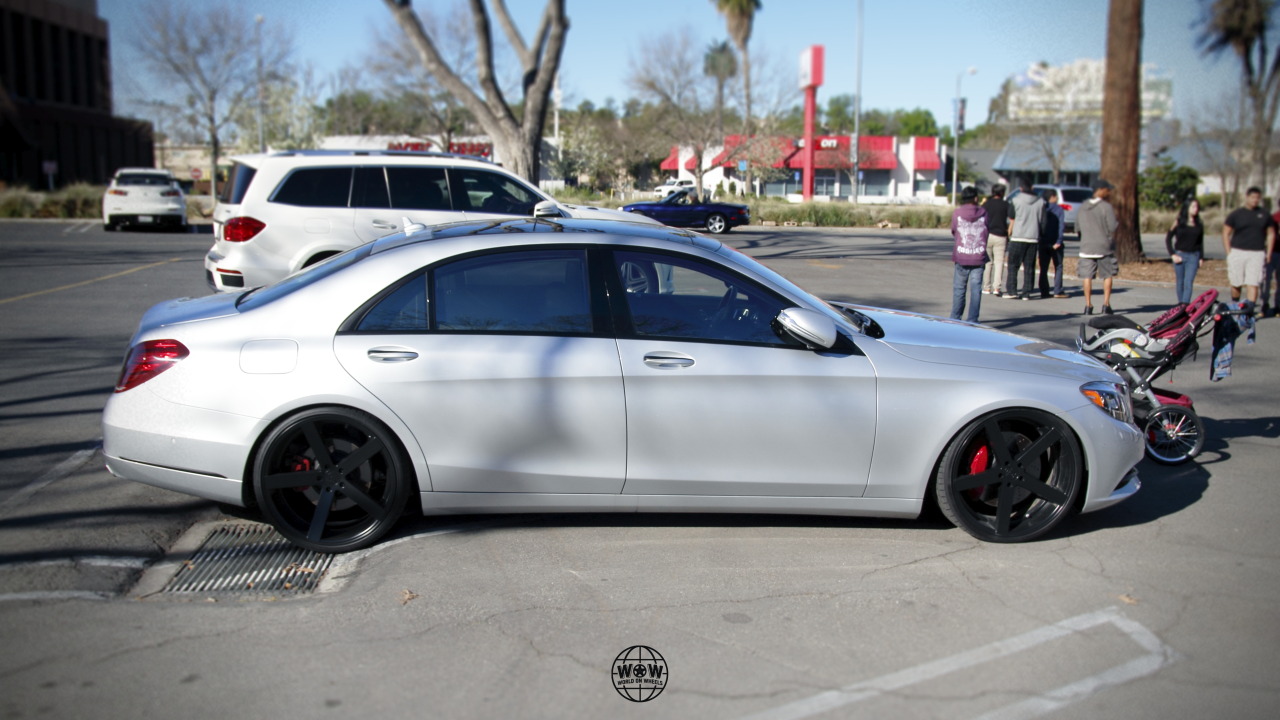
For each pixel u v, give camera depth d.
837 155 57.94
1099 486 4.76
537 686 3.31
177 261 17.58
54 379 7.78
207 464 4.34
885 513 4.72
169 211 25.12
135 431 4.36
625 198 46.56
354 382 4.34
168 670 3.35
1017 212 14.51
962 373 4.62
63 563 4.23
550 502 4.55
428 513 4.55
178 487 4.41
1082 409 4.70
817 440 4.55
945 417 4.59
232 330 4.40
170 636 3.60
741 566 4.41
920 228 34.88
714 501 4.61
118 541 4.54
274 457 4.37
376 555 4.46
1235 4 34.72
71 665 3.36
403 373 4.36
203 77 39.94
